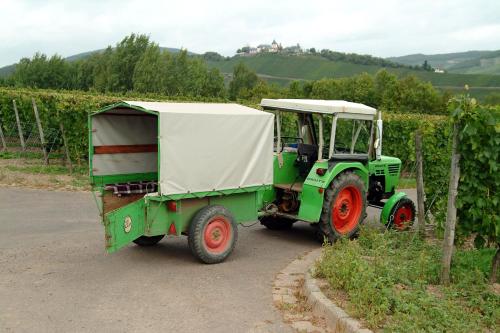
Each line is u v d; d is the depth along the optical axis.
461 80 102.12
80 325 5.44
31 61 68.88
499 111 6.42
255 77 75.50
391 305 5.69
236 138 7.99
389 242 8.23
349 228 9.61
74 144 16.20
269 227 10.61
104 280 6.88
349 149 9.88
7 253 7.84
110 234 7.00
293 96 54.91
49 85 68.50
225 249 7.99
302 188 9.27
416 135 9.51
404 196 10.33
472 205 6.91
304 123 10.05
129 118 8.48
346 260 6.71
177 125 7.22
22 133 18.89
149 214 7.36
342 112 9.25
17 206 11.18
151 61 60.41
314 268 7.13
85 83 69.25
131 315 5.75
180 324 5.56
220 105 8.42
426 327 5.14
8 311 5.73
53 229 9.45
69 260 7.69
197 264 7.80
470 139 6.52
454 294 6.09
